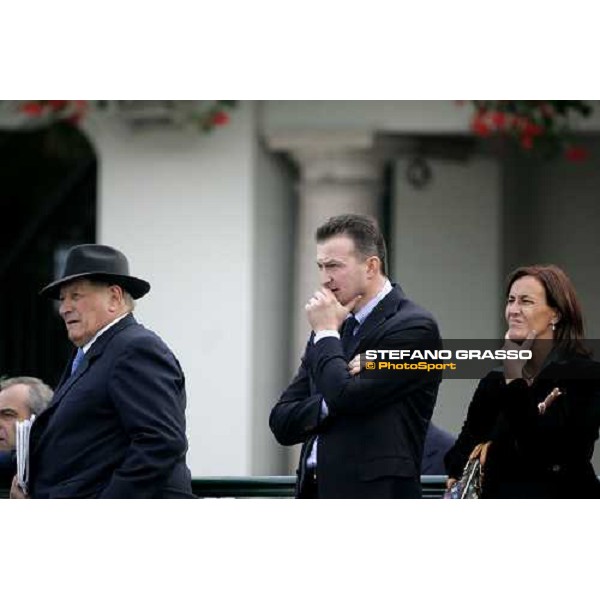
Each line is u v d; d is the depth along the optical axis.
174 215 40.28
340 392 22.97
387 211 41.50
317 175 40.72
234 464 40.25
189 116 39.16
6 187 48.47
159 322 40.38
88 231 42.94
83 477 23.31
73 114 40.38
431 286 42.00
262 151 40.62
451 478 23.80
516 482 23.25
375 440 23.23
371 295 23.81
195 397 40.34
